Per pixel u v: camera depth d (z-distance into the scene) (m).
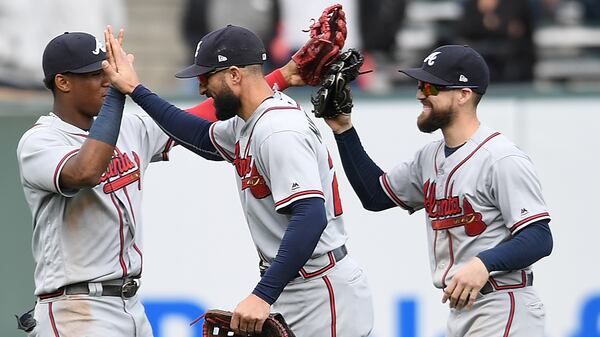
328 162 17.92
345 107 19.05
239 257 26.56
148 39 38.50
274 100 17.44
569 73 38.41
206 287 26.64
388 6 35.22
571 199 26.59
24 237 27.02
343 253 18.00
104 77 18.06
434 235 18.81
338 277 17.77
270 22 34.12
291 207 16.78
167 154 19.41
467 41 33.97
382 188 19.50
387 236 26.30
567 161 26.59
